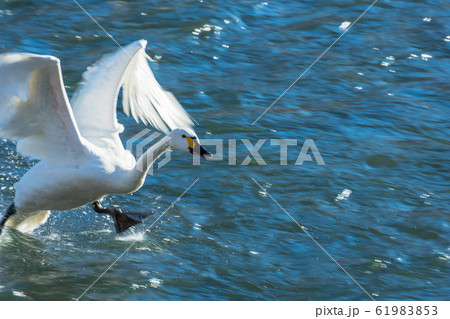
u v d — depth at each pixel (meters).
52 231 12.18
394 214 13.24
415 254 11.97
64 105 10.39
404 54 20.31
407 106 17.67
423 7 23.33
